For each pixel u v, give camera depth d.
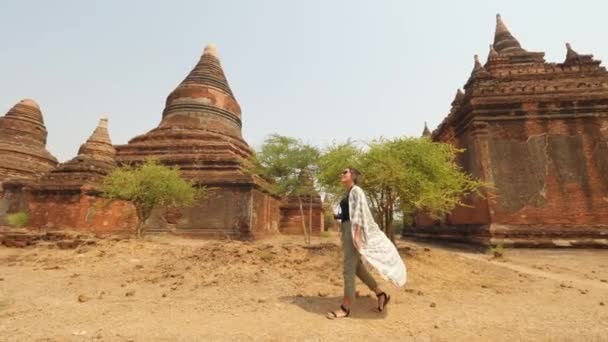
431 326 3.67
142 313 4.18
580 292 5.54
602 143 14.09
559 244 12.60
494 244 12.90
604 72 15.68
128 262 8.65
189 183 18.75
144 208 16.28
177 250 9.48
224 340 3.22
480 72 16.11
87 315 4.09
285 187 17.23
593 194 13.52
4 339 3.27
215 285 5.61
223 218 19.38
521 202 13.75
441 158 8.59
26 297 5.16
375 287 4.21
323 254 7.62
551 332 3.52
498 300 4.91
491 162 14.44
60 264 8.55
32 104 30.77
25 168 27.42
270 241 20.59
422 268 6.72
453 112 18.62
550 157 14.22
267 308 4.32
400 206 9.02
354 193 4.17
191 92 27.22
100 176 21.17
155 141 23.95
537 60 18.19
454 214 17.77
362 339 3.28
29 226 19.61
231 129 28.20
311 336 3.33
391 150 8.50
